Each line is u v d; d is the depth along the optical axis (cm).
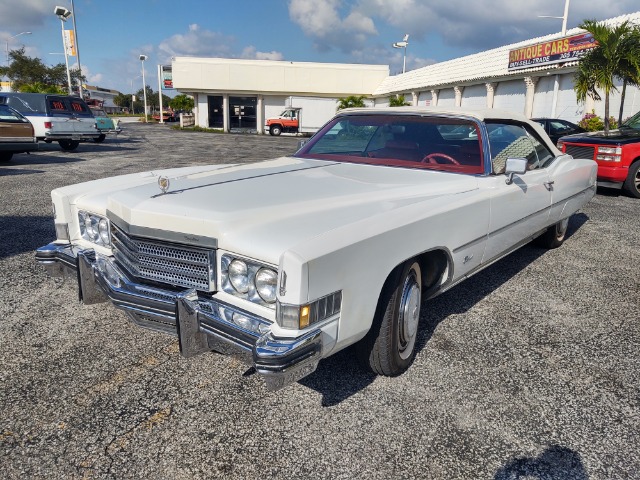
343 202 277
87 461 220
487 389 281
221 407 260
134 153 1620
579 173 501
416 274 292
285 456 226
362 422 250
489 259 371
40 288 413
